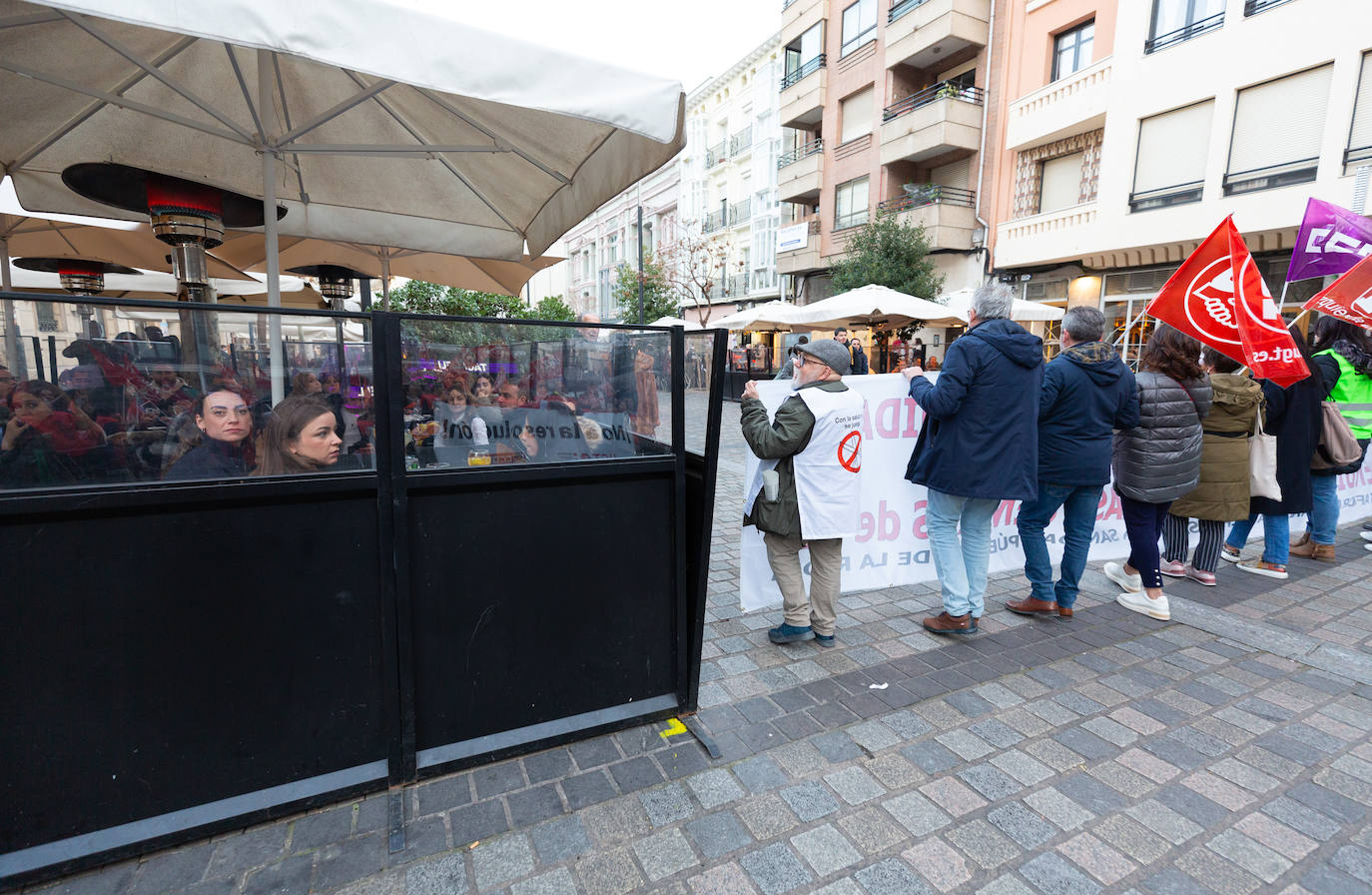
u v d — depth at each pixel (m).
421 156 4.14
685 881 1.87
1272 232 11.44
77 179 3.14
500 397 2.23
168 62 3.18
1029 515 3.74
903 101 18.98
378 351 2.01
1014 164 16.59
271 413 1.92
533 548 2.36
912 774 2.37
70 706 1.79
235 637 1.95
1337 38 10.34
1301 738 2.61
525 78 2.06
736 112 31.80
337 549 2.05
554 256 6.52
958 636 3.54
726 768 2.38
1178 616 3.79
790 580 3.31
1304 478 4.39
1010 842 2.04
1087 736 2.61
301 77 3.45
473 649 2.30
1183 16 12.42
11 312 1.60
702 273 33.59
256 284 8.48
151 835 1.88
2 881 1.75
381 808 2.12
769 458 3.12
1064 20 15.16
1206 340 3.65
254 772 2.02
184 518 1.86
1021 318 10.37
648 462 2.51
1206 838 2.06
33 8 2.46
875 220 18.48
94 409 1.72
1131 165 13.39
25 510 1.68
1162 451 3.65
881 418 4.09
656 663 2.67
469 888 1.83
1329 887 1.87
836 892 1.84
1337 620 3.76
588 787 2.26
